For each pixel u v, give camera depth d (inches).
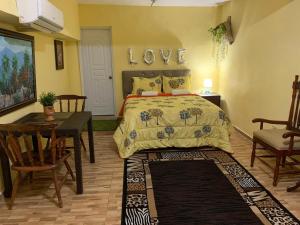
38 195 99.8
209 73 223.5
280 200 94.0
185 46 216.8
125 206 90.8
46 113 107.1
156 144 141.0
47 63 154.6
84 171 120.1
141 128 139.3
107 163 129.1
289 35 121.6
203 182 107.1
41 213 88.4
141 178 111.3
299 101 111.6
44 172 118.5
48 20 101.6
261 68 148.7
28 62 120.5
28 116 115.6
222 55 208.5
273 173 115.1
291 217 84.0
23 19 90.5
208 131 143.0
